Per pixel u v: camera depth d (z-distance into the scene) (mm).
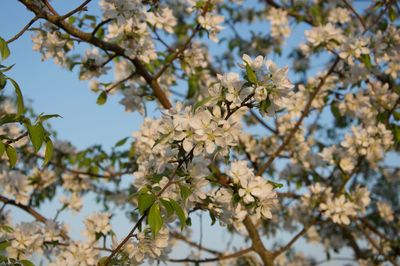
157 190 2363
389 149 4738
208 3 3891
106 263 2443
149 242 2568
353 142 4473
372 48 4641
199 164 2438
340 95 5090
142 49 3801
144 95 4379
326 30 4473
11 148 2350
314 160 5418
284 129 5344
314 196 4523
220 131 2188
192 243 5223
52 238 3709
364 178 7016
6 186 4523
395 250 5863
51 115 2273
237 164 2631
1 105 5152
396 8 5074
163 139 2244
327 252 6586
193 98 5199
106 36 3672
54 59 3764
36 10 2984
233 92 2225
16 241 3420
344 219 4270
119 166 5020
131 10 3523
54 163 5277
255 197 2594
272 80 2195
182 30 6301
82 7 3057
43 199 5473
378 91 4707
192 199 2434
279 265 7020
